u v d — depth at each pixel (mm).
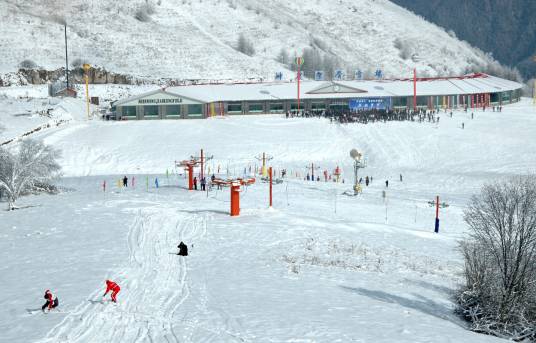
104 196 69562
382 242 50250
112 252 40750
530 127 123625
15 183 67750
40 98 147375
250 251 43188
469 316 32219
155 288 31281
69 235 47219
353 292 33594
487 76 175625
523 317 31531
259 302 29312
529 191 45250
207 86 150875
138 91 168750
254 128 123938
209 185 78000
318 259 42188
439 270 42094
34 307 27922
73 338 23766
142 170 96125
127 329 24750
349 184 84562
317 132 120750
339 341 24000
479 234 36969
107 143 110312
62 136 113750
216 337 23844
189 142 112312
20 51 181125
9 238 46875
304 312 28047
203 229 50344
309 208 64500
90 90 164250
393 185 85062
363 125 125125
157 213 57250
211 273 35500
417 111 142375
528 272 32969
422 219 63094
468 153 105688
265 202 66438
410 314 29953
